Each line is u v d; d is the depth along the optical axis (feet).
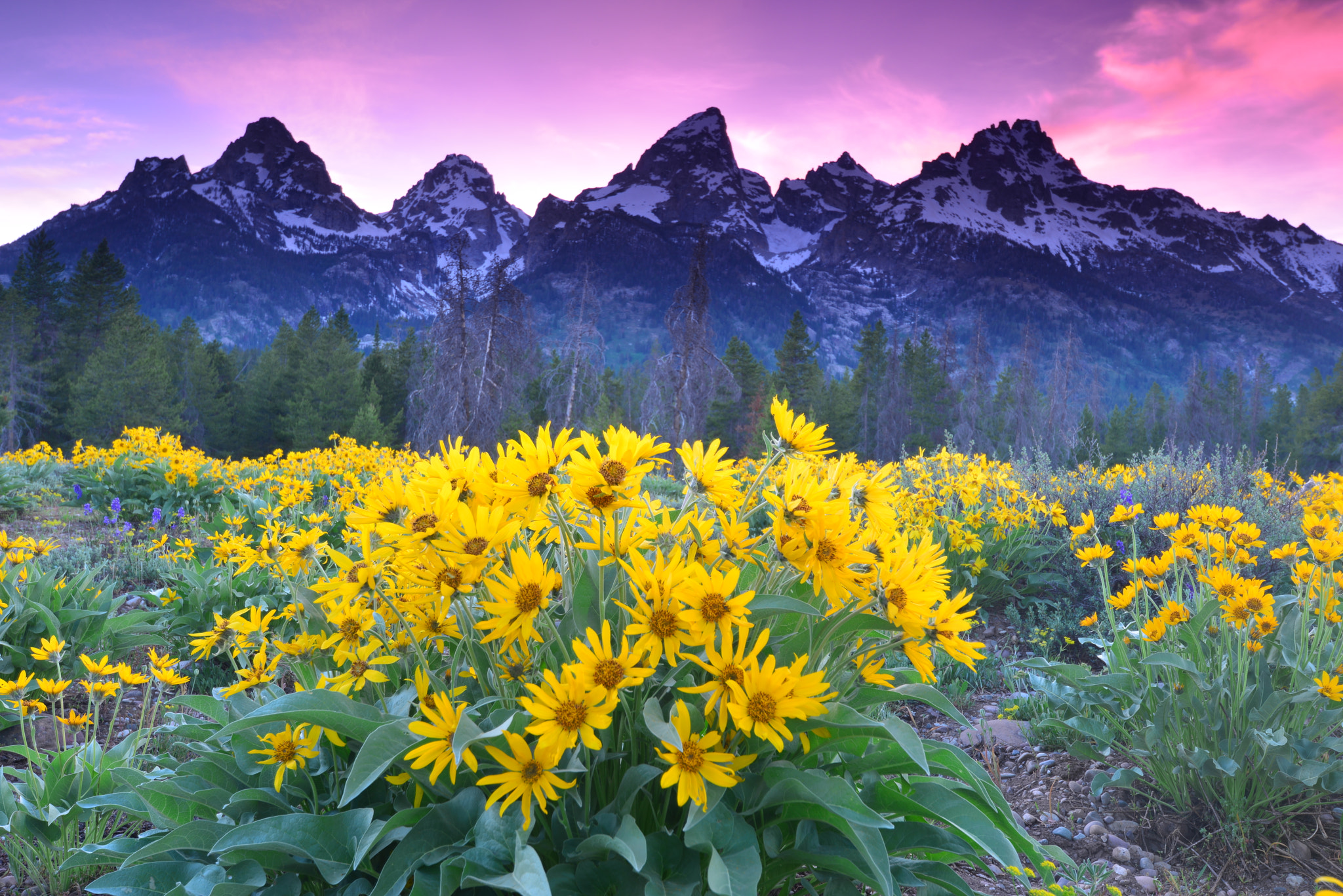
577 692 4.86
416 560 5.33
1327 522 10.53
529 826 4.86
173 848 6.16
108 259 184.24
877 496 6.29
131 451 32.68
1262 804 9.66
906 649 5.94
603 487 5.17
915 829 6.16
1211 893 8.91
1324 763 9.34
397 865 5.24
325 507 26.99
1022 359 193.06
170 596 14.52
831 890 5.93
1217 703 10.28
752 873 4.91
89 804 7.02
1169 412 253.65
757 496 6.48
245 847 5.53
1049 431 177.88
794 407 185.68
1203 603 11.26
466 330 90.79
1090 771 11.76
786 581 6.06
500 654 5.80
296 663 7.25
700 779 4.82
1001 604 20.63
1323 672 9.50
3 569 13.64
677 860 5.26
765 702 4.90
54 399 168.55
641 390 217.56
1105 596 11.94
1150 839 10.08
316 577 8.49
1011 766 12.39
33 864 7.98
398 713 6.10
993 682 16.38
